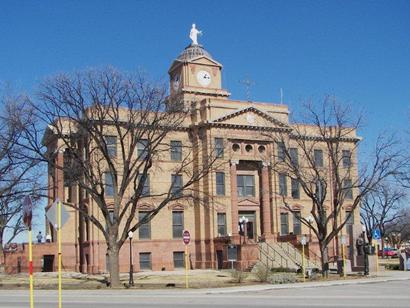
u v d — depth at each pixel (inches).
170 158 2393.0
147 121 1742.1
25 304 1056.2
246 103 2464.3
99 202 1630.2
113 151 2217.0
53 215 742.5
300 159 2514.8
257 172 2534.5
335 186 1915.6
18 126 1608.0
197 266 2373.3
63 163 2015.3
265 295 1167.0
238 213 2466.8
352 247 2012.8
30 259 682.8
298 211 2571.4
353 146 2669.8
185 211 2409.0
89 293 1337.4
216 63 2780.5
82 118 1659.7
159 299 1138.7
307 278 1663.4
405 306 867.4
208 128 2379.4
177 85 2770.7
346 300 995.9
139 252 2298.2
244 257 2194.9
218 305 951.0
